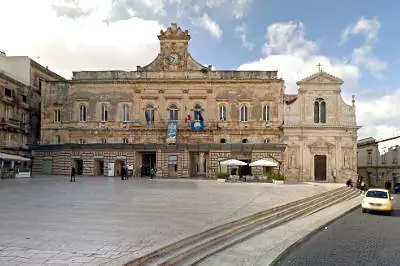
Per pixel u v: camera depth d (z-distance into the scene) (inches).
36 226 571.2
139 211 744.3
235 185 1569.9
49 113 2315.5
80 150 2130.9
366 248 589.9
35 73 2524.6
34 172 2230.6
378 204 1024.2
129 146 2095.2
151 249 430.9
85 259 390.3
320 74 2240.4
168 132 2145.7
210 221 631.2
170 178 2014.0
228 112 2250.2
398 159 2406.5
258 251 531.5
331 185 1798.7
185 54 2293.3
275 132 2225.6
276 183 1750.7
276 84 2240.4
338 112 2218.3
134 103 2278.5
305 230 706.2
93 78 2301.9
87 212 721.6
